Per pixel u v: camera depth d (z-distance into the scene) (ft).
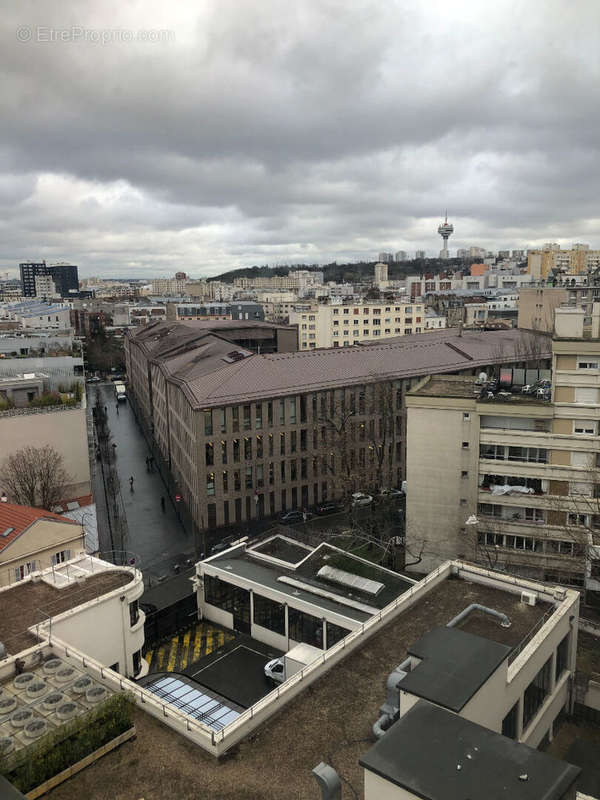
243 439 286.87
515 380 221.87
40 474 246.06
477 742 63.62
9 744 82.23
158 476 371.97
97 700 90.99
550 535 197.36
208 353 383.04
